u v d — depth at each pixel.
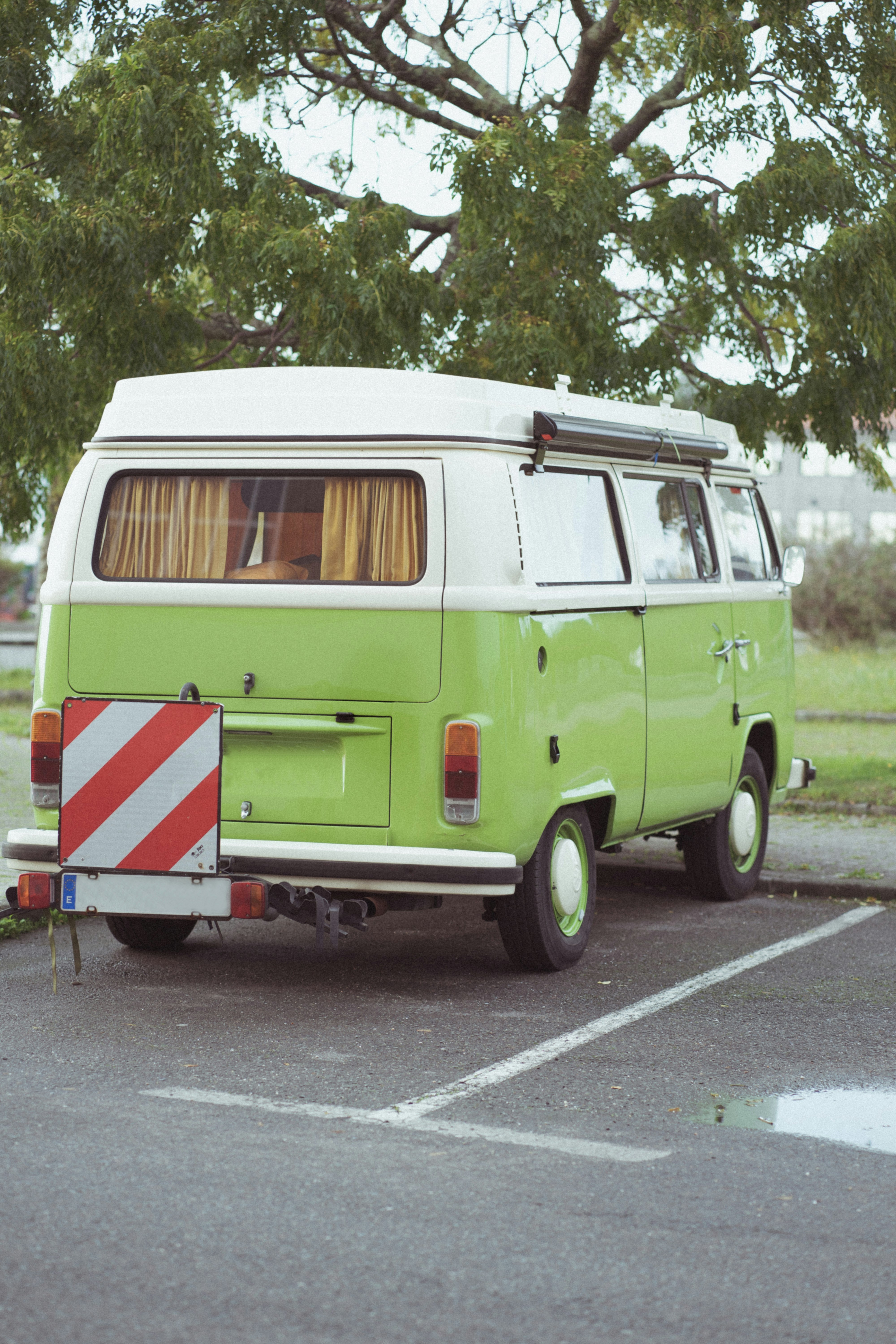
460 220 12.22
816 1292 3.89
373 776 6.70
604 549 7.73
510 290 11.40
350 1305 3.74
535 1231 4.24
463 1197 4.48
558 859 7.36
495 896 7.02
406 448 6.73
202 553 6.96
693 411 9.84
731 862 9.54
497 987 7.16
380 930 8.57
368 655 6.69
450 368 11.68
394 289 10.98
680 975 7.49
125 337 11.10
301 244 10.49
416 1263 4.00
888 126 12.35
